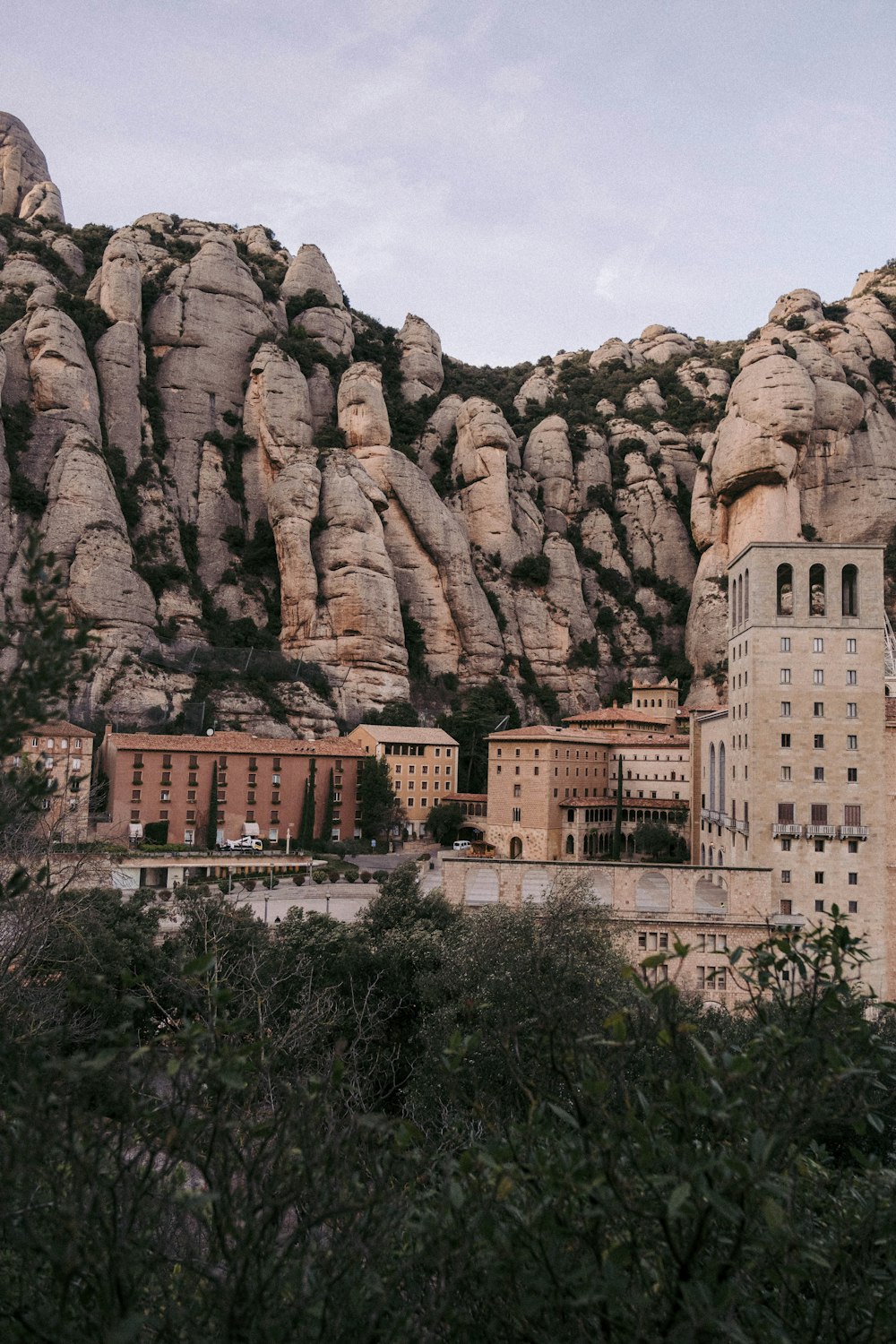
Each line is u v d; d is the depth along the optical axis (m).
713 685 175.88
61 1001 23.00
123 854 94.38
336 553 164.00
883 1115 15.33
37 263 185.75
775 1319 7.71
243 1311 6.93
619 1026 8.68
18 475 151.88
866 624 70.75
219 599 170.25
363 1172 9.01
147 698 138.25
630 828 122.75
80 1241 7.32
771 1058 8.62
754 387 177.62
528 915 48.03
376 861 117.38
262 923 54.91
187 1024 8.32
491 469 197.62
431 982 42.94
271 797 121.69
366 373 187.12
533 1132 8.66
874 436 183.88
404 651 166.12
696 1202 7.71
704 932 59.22
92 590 143.62
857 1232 9.12
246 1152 9.33
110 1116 8.22
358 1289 7.68
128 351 173.62
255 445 183.25
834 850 69.06
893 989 67.31
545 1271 7.64
